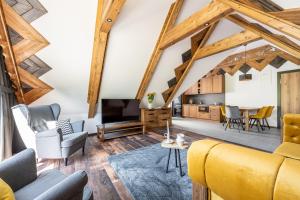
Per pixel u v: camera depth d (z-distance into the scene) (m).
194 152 0.82
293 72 4.96
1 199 0.79
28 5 2.16
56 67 3.12
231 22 3.43
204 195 0.85
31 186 1.32
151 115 5.13
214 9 2.32
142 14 2.67
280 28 2.08
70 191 0.98
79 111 4.55
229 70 6.66
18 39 2.47
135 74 4.09
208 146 0.79
